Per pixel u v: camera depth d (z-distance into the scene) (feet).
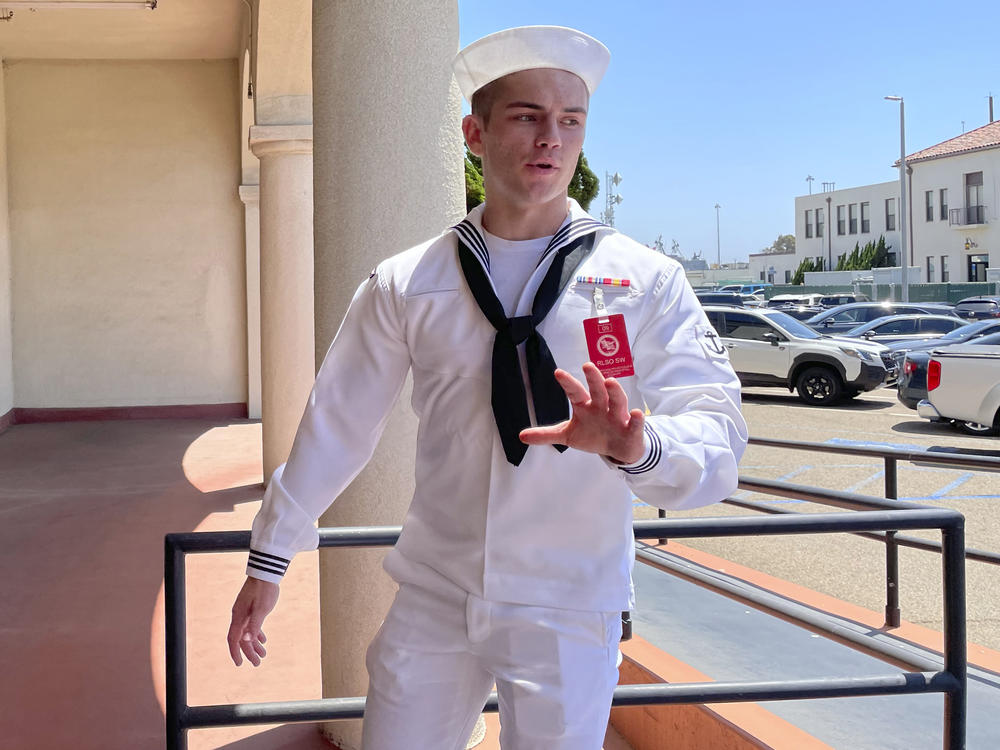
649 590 14.92
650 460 4.33
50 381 42.91
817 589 17.60
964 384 35.68
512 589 4.83
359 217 9.96
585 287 4.96
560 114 4.98
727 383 4.93
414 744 5.04
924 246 151.74
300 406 25.80
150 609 16.24
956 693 7.19
